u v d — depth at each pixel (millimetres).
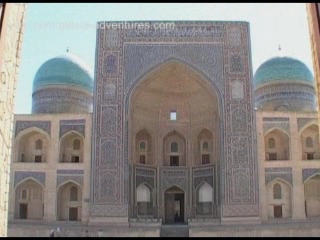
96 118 22062
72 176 22016
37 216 22844
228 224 20797
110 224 20938
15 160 22688
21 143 23438
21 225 18969
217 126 23141
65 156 23562
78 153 23672
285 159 23641
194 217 23625
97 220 21062
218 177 22672
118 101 22156
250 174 21500
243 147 21734
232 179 21406
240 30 22922
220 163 21891
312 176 22172
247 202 21219
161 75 23672
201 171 24062
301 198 21906
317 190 23062
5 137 4641
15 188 22234
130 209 22438
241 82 22391
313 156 23672
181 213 24281
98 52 22672
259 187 21547
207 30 22891
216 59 22656
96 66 22531
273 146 24078
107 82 22375
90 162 21891
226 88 22328
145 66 22609
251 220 20953
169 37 22875
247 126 21938
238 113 22062
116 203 21203
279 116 22656
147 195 23922
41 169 22297
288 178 22047
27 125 22953
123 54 22688
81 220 22125
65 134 22609
